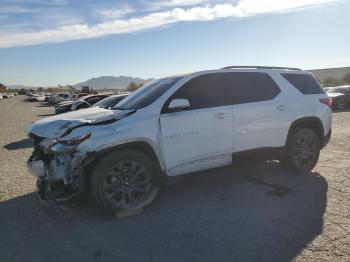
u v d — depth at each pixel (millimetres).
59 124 4477
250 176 6023
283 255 3379
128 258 3463
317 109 6125
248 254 3426
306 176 5934
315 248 3477
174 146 4734
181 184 5699
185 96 4910
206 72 5191
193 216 4406
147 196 4629
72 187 4312
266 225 4055
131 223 4270
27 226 4332
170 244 3705
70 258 3520
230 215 4391
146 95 5055
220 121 5059
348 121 13797
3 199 5410
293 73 6152
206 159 5020
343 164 6637
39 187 4723
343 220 4102
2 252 3705
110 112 4836
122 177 4426
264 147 5555
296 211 4422
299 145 5988
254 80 5625
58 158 4309
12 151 10008
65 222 4398
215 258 3381
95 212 4645
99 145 4215
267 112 5523
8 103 54844
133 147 4547
